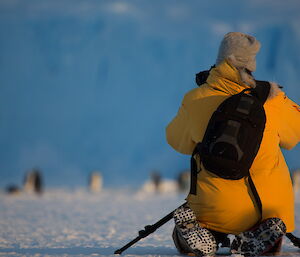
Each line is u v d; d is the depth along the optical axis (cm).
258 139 1480
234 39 1580
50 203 6025
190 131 1611
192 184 1587
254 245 1500
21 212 4625
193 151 1600
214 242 1552
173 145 1681
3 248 2053
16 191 9481
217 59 1620
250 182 1520
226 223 1555
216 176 1547
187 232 1560
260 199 1516
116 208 5109
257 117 1483
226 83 1581
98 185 12175
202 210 1580
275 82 1589
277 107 1569
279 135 1588
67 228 3142
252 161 1488
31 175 10544
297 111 1603
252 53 1570
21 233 2817
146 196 7850
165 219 1664
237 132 1474
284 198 1539
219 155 1478
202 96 1603
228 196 1532
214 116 1509
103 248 1989
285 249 1861
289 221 1555
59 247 2073
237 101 1502
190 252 1656
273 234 1493
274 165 1546
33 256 1667
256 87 1559
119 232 2856
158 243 2217
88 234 2744
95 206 5450
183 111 1634
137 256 1630
